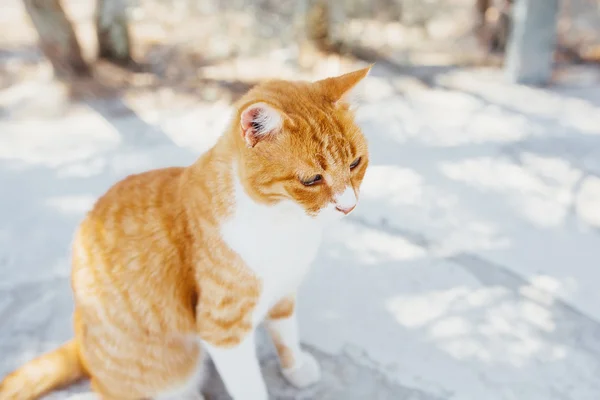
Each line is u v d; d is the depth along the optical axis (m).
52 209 2.70
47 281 2.23
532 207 2.72
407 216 2.66
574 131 3.46
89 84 4.03
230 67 4.38
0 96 3.88
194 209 1.39
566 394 1.77
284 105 1.32
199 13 5.24
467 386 1.80
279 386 1.82
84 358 1.65
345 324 2.05
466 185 2.91
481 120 3.63
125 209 1.48
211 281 1.38
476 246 2.45
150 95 3.96
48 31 3.85
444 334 2.00
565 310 2.09
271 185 1.27
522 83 4.18
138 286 1.46
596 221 2.61
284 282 1.47
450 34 5.23
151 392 1.66
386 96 4.00
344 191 1.33
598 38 4.93
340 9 4.57
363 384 1.81
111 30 4.22
